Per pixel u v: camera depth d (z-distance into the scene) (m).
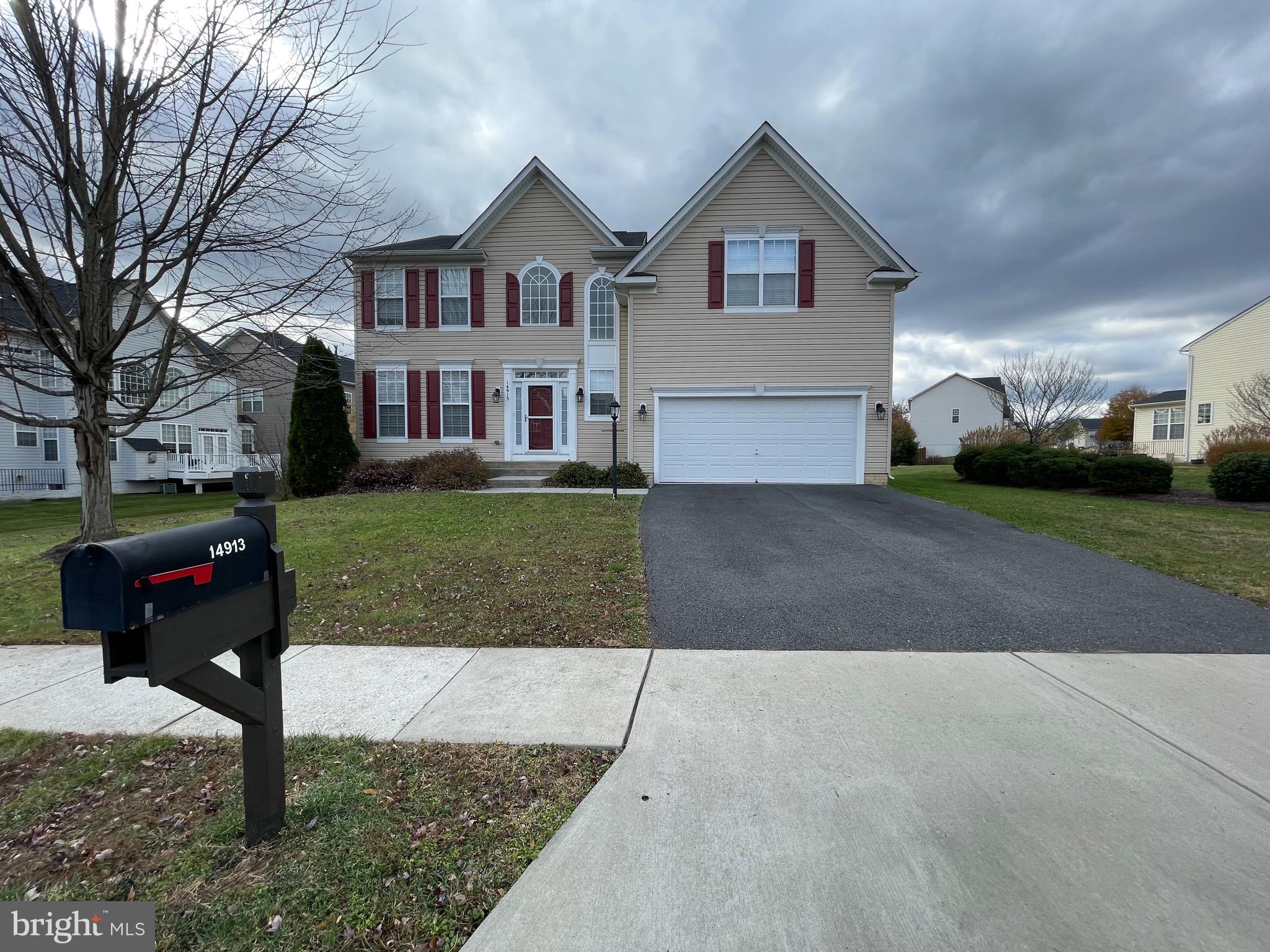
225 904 2.04
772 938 1.85
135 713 3.50
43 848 2.37
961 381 45.69
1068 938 1.84
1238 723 3.16
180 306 6.97
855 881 2.08
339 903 2.04
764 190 13.35
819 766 2.79
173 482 26.00
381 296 15.12
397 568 6.50
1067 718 3.23
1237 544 7.24
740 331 13.52
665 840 2.30
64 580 1.73
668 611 5.05
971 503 10.53
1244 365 23.28
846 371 13.39
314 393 13.53
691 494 11.66
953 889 2.04
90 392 7.45
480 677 3.87
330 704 3.52
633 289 13.60
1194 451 25.23
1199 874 2.10
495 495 11.80
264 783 2.33
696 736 3.08
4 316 7.22
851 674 3.82
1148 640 4.37
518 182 14.71
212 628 2.02
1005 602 5.19
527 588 5.72
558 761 2.88
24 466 21.59
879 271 12.93
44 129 6.21
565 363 15.02
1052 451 14.79
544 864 2.19
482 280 15.09
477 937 1.87
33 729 3.31
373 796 2.63
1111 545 7.16
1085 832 2.32
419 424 15.27
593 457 15.10
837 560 6.55
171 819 2.52
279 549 2.38
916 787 2.62
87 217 6.84
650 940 1.85
